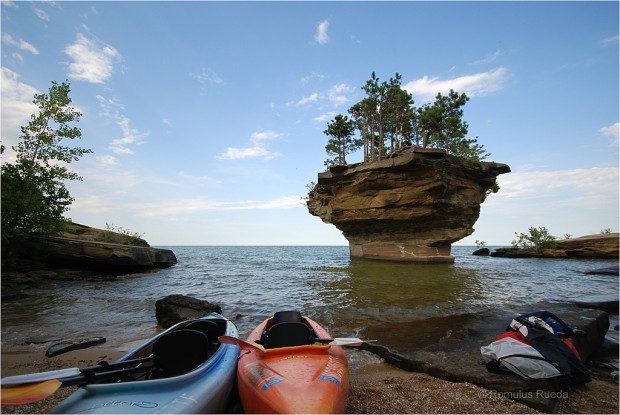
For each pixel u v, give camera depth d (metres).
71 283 20.16
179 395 3.68
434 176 29.55
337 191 36.44
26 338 8.80
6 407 4.67
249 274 25.52
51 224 21.48
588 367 6.41
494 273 23.84
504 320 9.46
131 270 27.12
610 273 22.45
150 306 12.93
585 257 40.00
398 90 40.06
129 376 4.51
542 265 31.66
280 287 17.83
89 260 23.97
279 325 5.35
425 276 21.88
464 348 7.02
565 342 5.47
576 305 11.38
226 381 4.49
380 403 4.80
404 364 6.32
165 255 31.73
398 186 31.48
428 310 11.14
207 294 15.68
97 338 8.39
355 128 48.50
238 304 12.80
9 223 19.81
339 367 4.44
